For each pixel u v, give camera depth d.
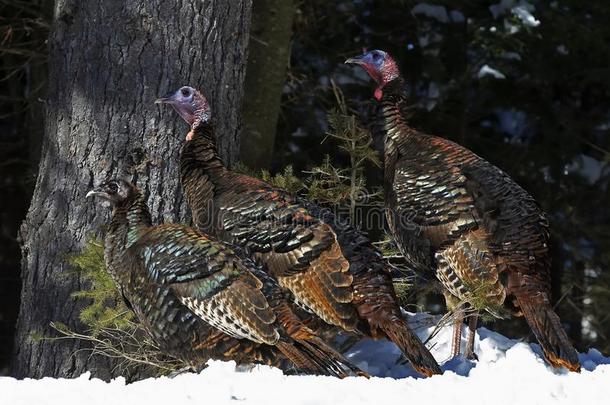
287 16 17.25
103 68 12.35
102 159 12.34
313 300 10.69
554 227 21.61
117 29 12.34
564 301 22.12
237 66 13.03
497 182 11.68
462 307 11.77
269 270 10.89
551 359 10.60
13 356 12.87
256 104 17.00
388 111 12.73
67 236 12.38
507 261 11.30
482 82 20.69
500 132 21.67
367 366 11.22
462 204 11.56
